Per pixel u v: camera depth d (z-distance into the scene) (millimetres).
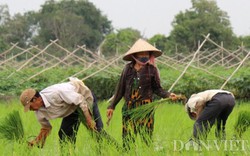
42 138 19734
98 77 50500
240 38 128125
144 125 19625
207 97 20172
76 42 158125
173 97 19891
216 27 123500
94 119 19953
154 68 20281
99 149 17969
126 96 20312
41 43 158750
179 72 54844
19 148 18547
